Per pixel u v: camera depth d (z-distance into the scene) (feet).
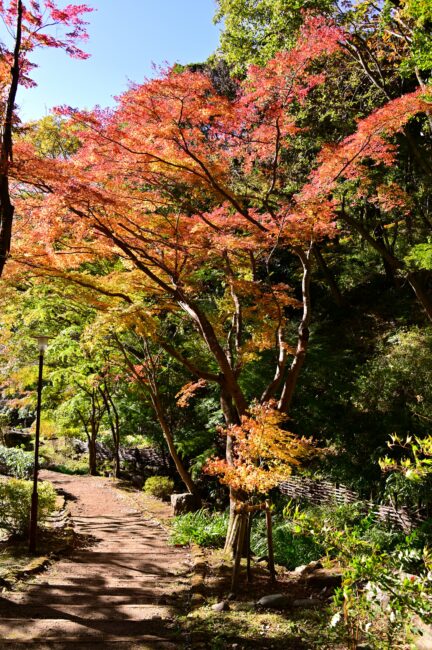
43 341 27.66
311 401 43.27
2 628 16.20
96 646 14.90
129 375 49.65
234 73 45.06
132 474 64.95
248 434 22.61
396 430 38.96
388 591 9.68
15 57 19.01
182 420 53.21
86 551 28.40
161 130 23.75
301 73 24.57
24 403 65.16
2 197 18.57
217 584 22.09
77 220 27.17
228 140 27.37
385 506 33.42
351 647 12.26
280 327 29.01
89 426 73.97
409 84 44.47
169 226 28.86
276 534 30.99
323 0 36.99
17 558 24.98
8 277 29.73
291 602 19.39
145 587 21.67
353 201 42.73
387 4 36.58
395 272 61.36
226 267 30.32
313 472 41.60
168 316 47.52
